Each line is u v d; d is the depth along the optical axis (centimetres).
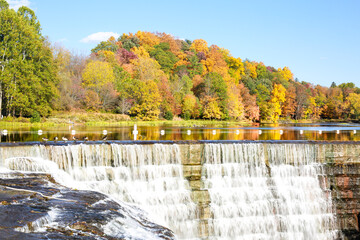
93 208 1381
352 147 2694
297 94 16762
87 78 9119
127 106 9238
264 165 2564
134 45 14888
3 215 1174
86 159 2197
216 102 11425
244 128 7706
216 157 2491
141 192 2245
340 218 2641
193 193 2347
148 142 2442
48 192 1513
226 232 2338
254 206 2436
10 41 6425
